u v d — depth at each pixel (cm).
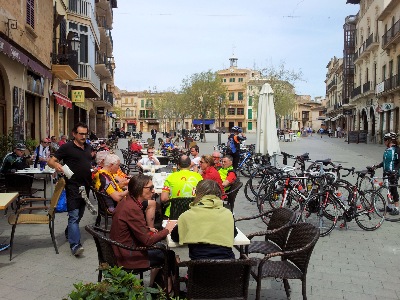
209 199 417
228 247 398
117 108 8881
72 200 640
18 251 650
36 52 1553
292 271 449
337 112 7525
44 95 1766
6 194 616
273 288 529
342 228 832
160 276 478
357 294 514
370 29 4441
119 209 454
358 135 4312
